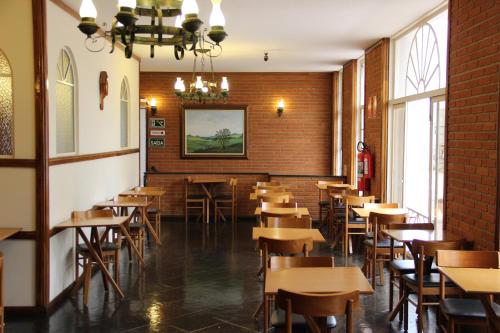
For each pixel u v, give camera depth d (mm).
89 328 4473
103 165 6902
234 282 5848
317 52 8852
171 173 10258
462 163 4770
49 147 4926
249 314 4809
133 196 7590
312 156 11523
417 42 6648
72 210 5613
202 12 5934
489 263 3621
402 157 7262
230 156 11477
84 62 6062
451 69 5023
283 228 5133
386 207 6422
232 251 7449
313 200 9844
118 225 5188
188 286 5695
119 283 5707
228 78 11430
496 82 4121
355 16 6266
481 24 4383
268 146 11508
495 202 4113
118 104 7742
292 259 3646
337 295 2777
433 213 6012
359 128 9586
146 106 11375
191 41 3180
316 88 11453
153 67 10742
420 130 6504
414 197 6789
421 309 4207
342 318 4711
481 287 3062
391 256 5043
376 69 7930
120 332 4379
